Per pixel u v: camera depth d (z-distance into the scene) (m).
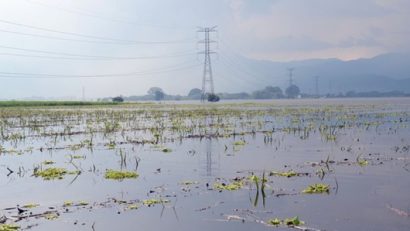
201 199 14.71
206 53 175.00
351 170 19.42
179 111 77.00
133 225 12.22
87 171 20.17
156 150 26.89
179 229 11.84
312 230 11.50
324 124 45.62
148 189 16.31
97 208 13.92
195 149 27.19
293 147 27.78
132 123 48.44
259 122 46.69
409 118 55.31
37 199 15.18
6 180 18.39
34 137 35.12
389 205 13.68
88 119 55.56
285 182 17.11
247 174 18.92
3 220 12.75
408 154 24.20
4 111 76.00
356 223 11.98
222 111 76.50
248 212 13.19
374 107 97.50
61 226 12.23
